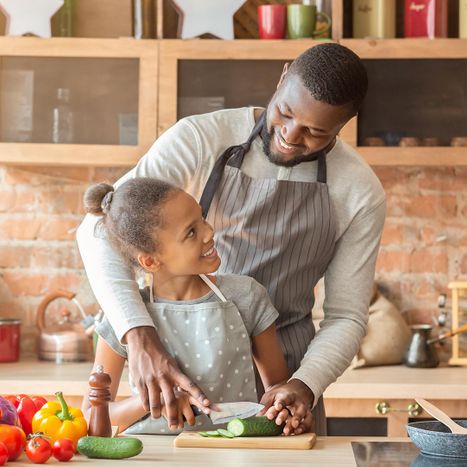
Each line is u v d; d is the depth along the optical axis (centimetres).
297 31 352
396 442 177
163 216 178
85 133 354
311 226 204
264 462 155
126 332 175
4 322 363
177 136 202
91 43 354
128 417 186
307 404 180
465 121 348
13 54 354
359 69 184
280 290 207
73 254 392
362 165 210
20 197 391
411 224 385
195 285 188
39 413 167
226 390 185
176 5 355
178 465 152
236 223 204
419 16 354
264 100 351
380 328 357
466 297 360
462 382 313
